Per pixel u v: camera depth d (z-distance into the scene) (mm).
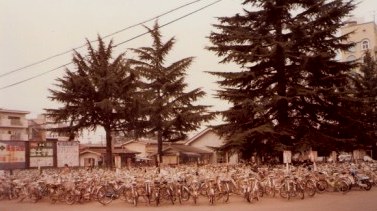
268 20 27984
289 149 24609
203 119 36219
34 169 32250
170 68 38938
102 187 17844
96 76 35062
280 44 24188
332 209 13953
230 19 28547
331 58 27156
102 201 17500
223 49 27531
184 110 37719
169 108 36906
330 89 25719
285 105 27141
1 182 21344
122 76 36281
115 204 17422
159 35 38531
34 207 17547
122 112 35156
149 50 38594
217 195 16797
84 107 34750
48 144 36531
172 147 46188
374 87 42938
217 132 28156
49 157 36406
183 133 38656
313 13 27531
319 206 14828
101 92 35375
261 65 27688
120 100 36250
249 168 20828
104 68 36594
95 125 36562
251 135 24797
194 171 19734
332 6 26797
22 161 34156
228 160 40844
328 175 19562
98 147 57719
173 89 37969
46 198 19938
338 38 27031
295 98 26328
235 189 18078
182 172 18938
